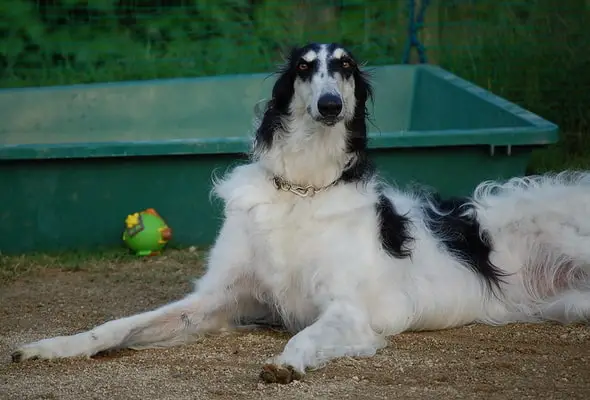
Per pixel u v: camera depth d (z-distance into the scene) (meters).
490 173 8.26
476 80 11.84
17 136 10.30
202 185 8.23
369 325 5.49
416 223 6.23
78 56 12.84
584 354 5.33
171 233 8.27
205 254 7.98
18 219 8.16
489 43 12.20
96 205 8.21
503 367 5.03
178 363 5.20
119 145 7.98
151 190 8.23
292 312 5.78
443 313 6.05
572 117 11.36
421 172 8.21
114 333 5.40
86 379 4.88
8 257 8.04
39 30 12.78
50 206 8.16
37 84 12.48
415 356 5.29
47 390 4.71
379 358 5.23
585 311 6.17
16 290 7.22
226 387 4.71
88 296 7.03
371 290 5.68
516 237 6.52
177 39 13.02
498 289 6.35
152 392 4.64
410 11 11.65
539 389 4.63
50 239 8.22
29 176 8.09
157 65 12.79
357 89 5.81
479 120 9.48
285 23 13.04
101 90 10.47
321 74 5.57
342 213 5.65
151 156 8.06
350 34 12.89
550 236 6.48
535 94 11.57
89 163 8.09
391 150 8.10
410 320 5.87
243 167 5.97
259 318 6.11
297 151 5.63
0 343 5.79
